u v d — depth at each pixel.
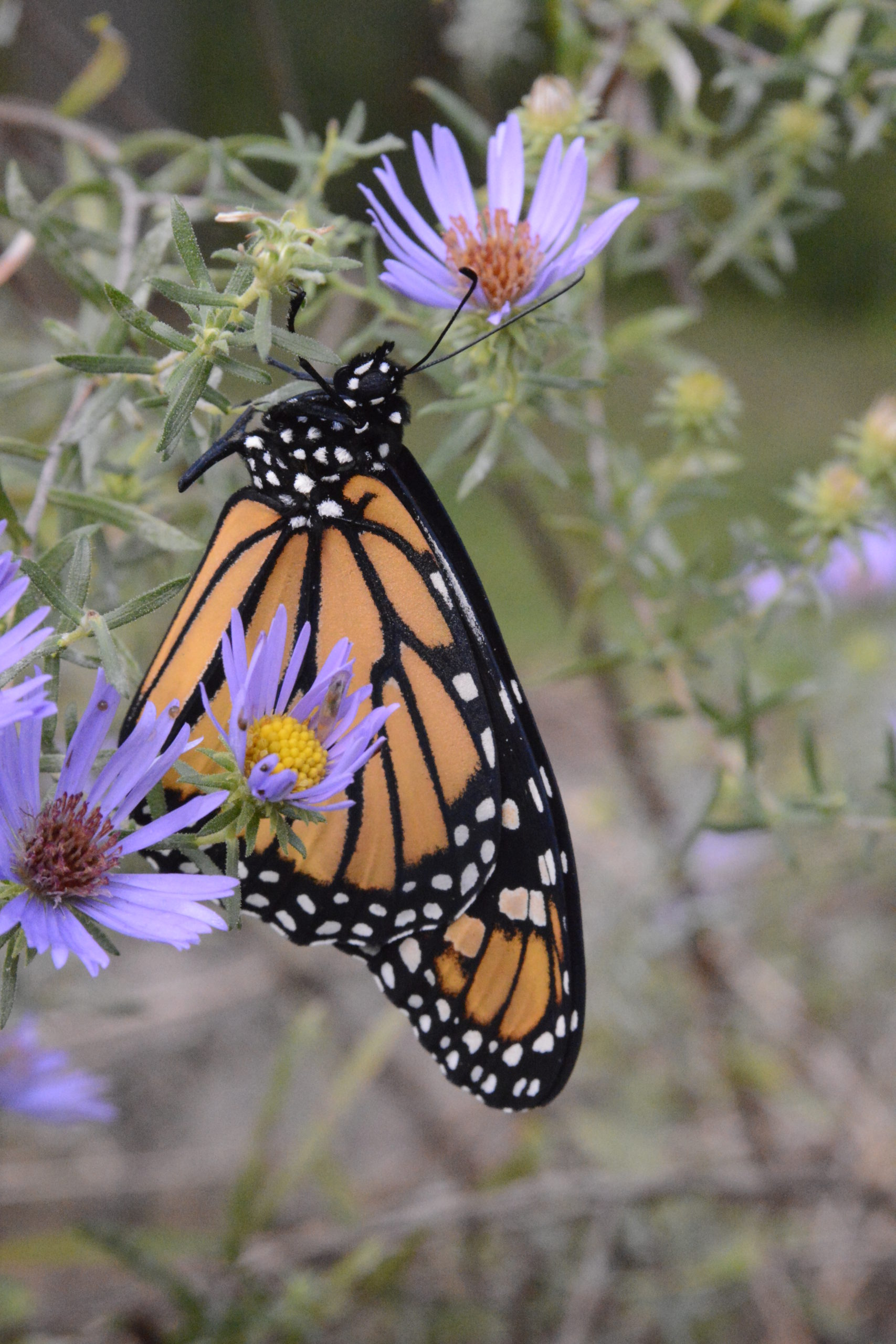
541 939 0.32
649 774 0.44
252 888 0.32
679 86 0.38
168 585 0.30
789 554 0.37
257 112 1.51
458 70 0.45
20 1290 0.41
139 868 0.32
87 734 0.30
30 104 0.40
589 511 0.37
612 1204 0.42
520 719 0.32
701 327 1.53
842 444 0.37
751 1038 0.49
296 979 0.47
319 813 0.30
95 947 0.29
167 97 1.39
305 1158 0.41
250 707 0.30
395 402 0.32
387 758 0.32
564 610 0.42
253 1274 0.40
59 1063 0.40
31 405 0.39
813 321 1.61
